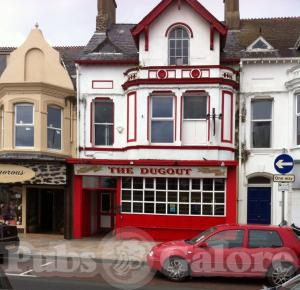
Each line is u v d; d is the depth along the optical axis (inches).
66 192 719.1
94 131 737.6
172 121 687.7
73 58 831.7
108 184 727.1
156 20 705.6
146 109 687.1
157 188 697.6
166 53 701.3
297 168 673.6
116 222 709.3
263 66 701.9
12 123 711.7
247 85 703.1
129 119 709.3
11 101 713.0
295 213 676.1
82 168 708.7
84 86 736.3
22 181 711.1
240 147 698.2
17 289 387.2
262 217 696.4
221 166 666.2
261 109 709.3
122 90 728.3
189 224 685.9
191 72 680.4
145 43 703.1
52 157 713.6
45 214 788.6
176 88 681.6
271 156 695.1
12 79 717.3
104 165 700.7
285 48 738.8
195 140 682.2
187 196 690.2
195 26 698.8
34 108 711.1
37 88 708.7
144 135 686.5
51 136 728.3
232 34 792.9
